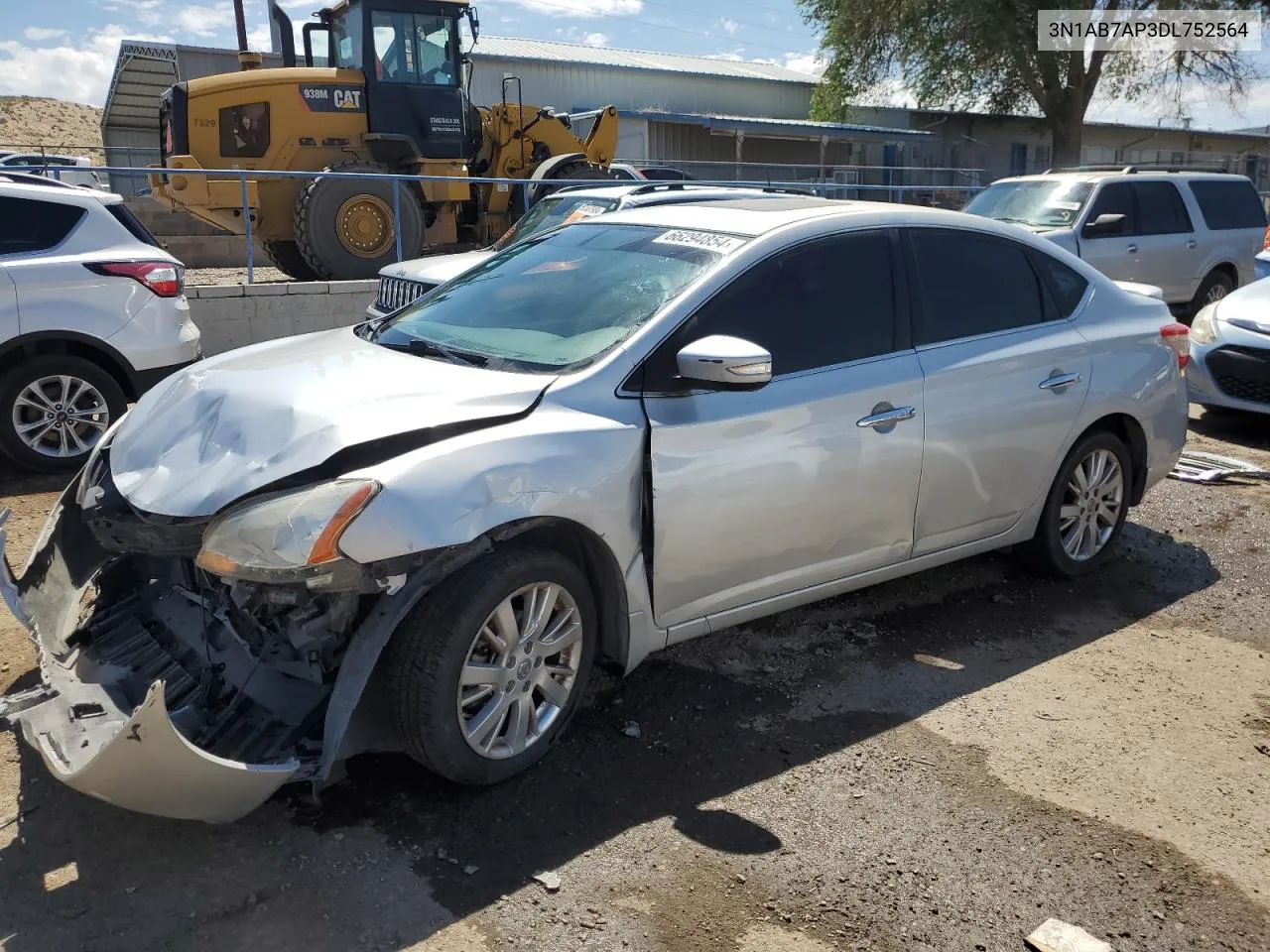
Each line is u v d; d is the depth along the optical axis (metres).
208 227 17.80
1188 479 6.82
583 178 13.30
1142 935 2.77
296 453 3.03
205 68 22.58
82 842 2.97
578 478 3.24
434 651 3.02
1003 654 4.37
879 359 4.09
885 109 33.31
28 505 6.02
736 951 2.64
